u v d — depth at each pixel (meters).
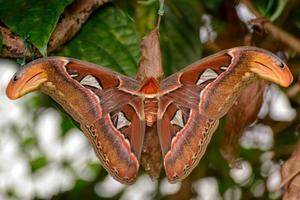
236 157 1.28
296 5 1.43
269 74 0.98
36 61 0.98
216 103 1.01
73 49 1.16
